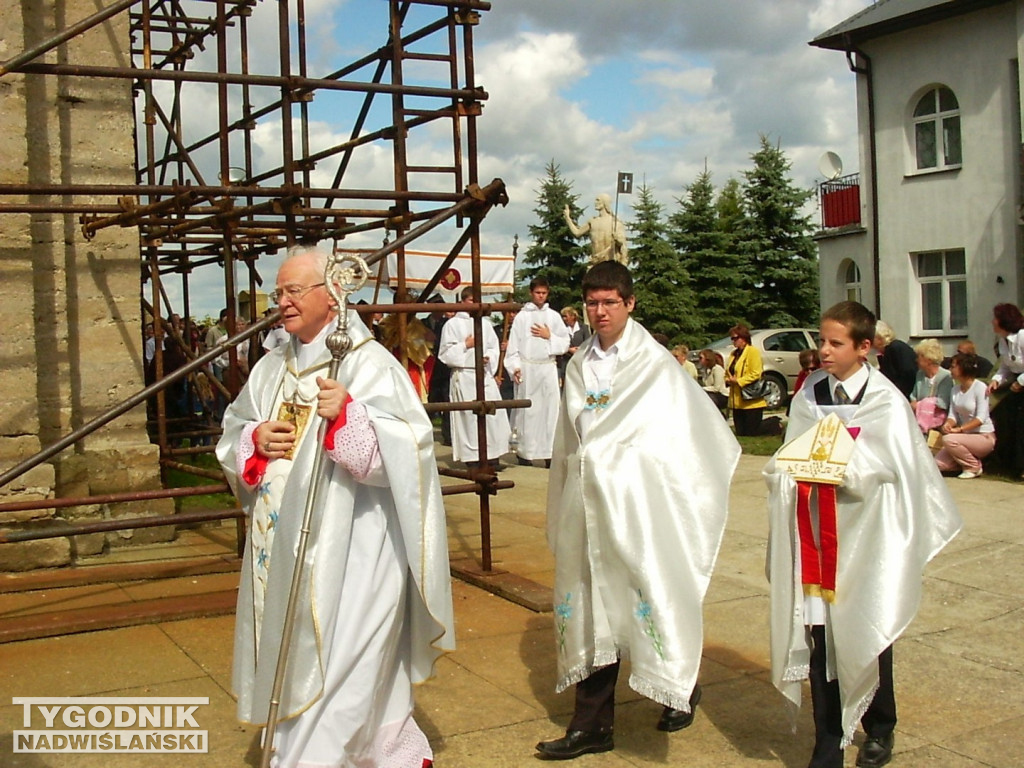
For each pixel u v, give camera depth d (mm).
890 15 23203
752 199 37125
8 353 6539
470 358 11867
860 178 24688
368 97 7098
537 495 9977
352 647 3316
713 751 4062
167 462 8180
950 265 23516
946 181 23016
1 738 4129
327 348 3494
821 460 3770
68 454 7113
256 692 3314
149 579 6492
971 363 10148
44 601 5973
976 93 22312
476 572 6598
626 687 4773
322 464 3340
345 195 6082
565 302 39000
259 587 3455
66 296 7164
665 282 35812
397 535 3520
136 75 5453
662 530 3871
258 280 10289
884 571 3664
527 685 4758
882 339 10531
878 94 24016
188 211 6172
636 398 3994
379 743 3484
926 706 4551
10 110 6445
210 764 3908
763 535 7938
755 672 5000
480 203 6320
